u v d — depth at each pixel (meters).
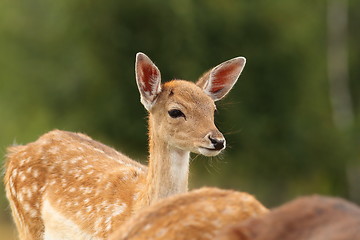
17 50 30.02
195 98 8.82
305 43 30.41
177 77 26.62
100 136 28.41
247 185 30.27
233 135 27.78
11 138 29.59
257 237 4.68
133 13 27.34
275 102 29.05
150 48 27.23
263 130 28.47
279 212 4.80
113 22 27.58
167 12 27.17
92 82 28.47
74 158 9.59
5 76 30.16
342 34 36.31
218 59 28.02
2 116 30.25
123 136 28.05
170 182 8.74
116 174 9.11
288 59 29.30
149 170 8.83
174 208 5.36
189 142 8.62
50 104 29.28
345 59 36.12
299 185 31.16
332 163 30.69
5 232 21.52
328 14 36.22
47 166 9.62
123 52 27.70
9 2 30.55
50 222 9.34
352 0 38.41
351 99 37.88
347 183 32.00
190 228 5.23
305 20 32.34
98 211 8.85
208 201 5.40
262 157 28.94
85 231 8.91
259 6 28.97
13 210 10.01
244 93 28.38
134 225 5.40
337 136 31.00
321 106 32.06
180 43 27.12
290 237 4.62
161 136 8.78
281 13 29.41
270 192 30.72
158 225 5.29
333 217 4.64
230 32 28.30
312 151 30.27
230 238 4.72
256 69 28.91
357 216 4.63
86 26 27.84
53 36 29.30
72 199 9.17
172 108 8.74
